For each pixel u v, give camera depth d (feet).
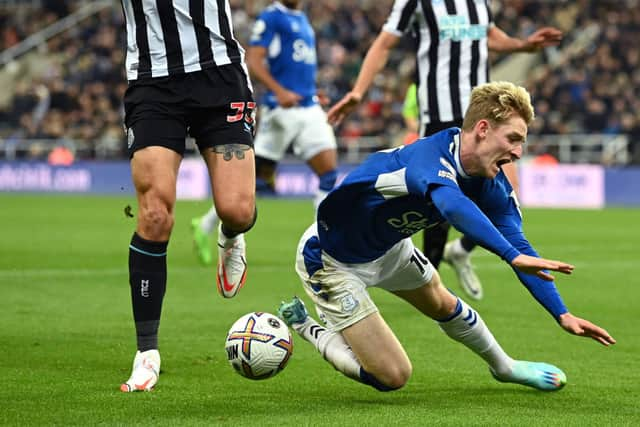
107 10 289.33
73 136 251.60
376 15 271.28
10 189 247.50
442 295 41.70
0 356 48.78
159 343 53.62
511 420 36.88
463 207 34.78
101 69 269.64
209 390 41.86
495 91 35.81
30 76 285.64
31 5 300.61
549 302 36.17
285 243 114.93
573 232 135.85
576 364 49.83
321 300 41.14
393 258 40.83
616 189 207.92
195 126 44.21
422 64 67.21
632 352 53.21
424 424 35.99
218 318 62.80
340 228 39.78
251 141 44.24
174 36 43.19
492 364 42.83
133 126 43.04
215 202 43.45
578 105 230.48
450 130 37.60
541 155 222.69
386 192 37.73
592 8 264.52
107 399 39.52
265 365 40.06
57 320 60.54
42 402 38.83
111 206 183.01
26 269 86.63
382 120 232.73
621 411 38.86
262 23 90.27
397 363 40.09
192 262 95.61
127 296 71.51
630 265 96.53
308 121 91.81
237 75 44.01
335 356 41.32
